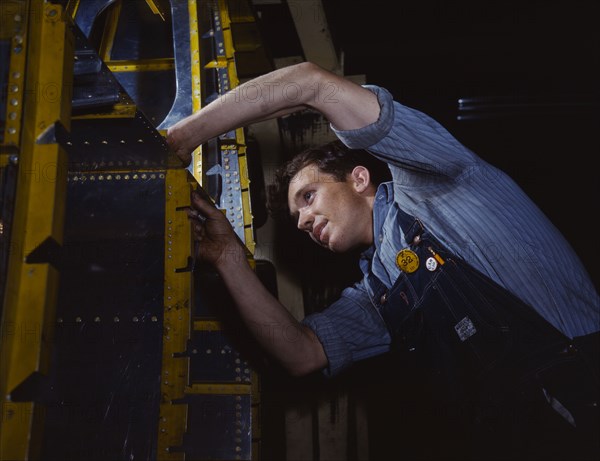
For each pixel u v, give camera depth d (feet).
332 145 7.02
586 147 13.34
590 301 5.45
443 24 12.73
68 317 5.08
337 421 9.89
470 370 5.49
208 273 6.62
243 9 8.87
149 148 4.70
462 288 5.42
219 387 6.38
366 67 12.94
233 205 7.59
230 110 5.06
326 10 11.33
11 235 3.23
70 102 3.70
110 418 4.86
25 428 3.25
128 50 8.77
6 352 3.20
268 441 9.83
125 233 5.20
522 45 12.90
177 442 4.79
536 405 5.16
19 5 3.51
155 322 5.02
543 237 5.45
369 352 6.57
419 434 10.04
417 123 5.26
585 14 12.56
